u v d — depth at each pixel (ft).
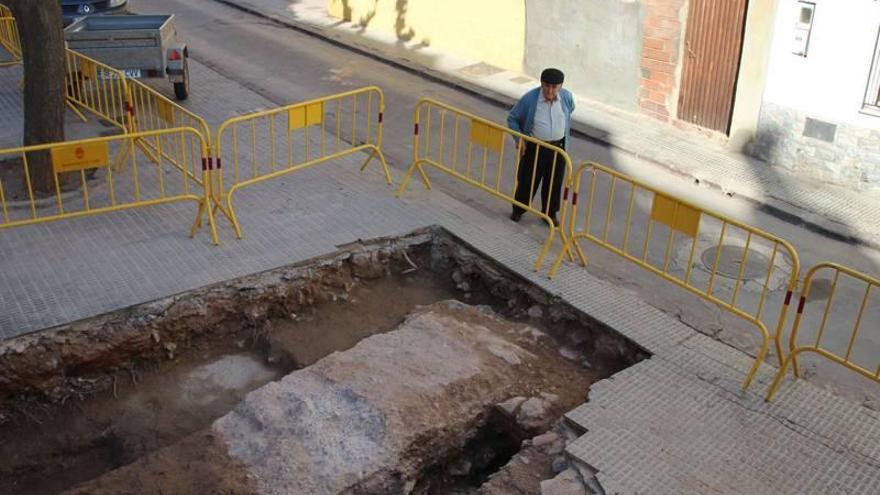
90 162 25.03
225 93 43.98
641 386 20.49
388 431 18.47
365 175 32.48
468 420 19.39
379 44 56.18
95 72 34.76
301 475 17.44
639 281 26.14
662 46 40.06
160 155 29.55
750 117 36.19
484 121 28.17
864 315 24.76
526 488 17.60
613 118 42.06
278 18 63.87
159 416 20.88
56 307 22.25
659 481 17.47
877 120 31.91
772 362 22.13
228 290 23.68
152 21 44.27
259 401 19.39
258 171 32.42
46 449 19.92
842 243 29.68
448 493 19.03
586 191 33.01
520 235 27.96
